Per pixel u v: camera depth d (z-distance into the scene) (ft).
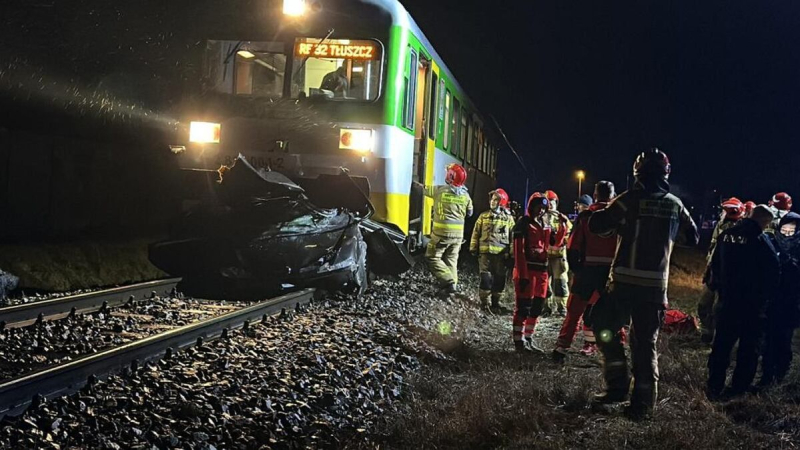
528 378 21.62
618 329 19.30
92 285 36.40
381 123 33.71
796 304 22.86
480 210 67.36
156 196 53.36
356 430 16.61
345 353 22.93
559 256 35.83
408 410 18.28
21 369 18.86
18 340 21.35
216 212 31.60
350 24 34.19
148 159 52.26
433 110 43.06
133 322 25.25
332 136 33.81
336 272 32.14
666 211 18.37
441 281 37.32
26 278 33.27
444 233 37.01
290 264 31.27
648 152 18.88
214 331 23.15
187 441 14.74
